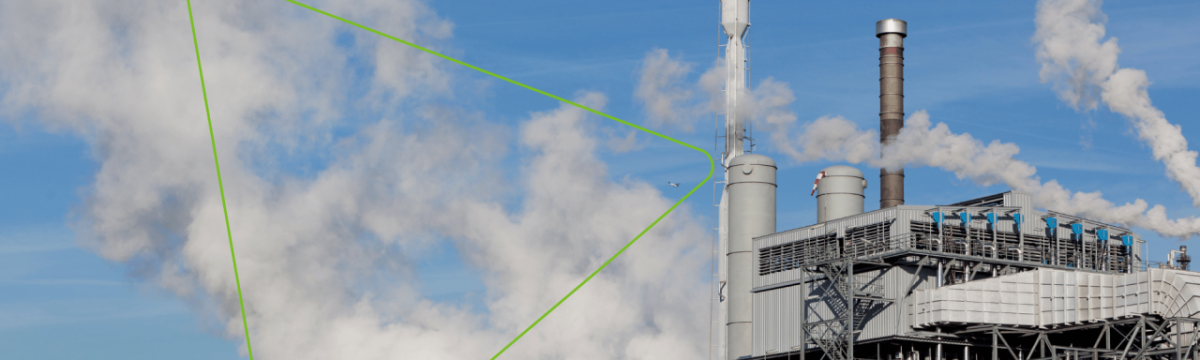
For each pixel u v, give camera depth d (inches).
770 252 4271.7
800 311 4015.8
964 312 3612.2
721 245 4562.0
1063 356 3595.0
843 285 3870.6
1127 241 4050.2
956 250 3838.6
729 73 4739.2
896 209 3833.7
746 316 4320.9
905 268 3809.1
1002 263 3833.7
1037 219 3959.2
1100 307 3521.2
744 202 4424.2
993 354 3617.1
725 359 4446.4
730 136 4672.7
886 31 4840.1
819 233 4089.6
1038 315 3639.3
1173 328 3425.2
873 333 3823.8
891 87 4788.4
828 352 3878.0
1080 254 3981.3
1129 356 3437.5
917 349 3838.6
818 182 4384.8
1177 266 3932.1
